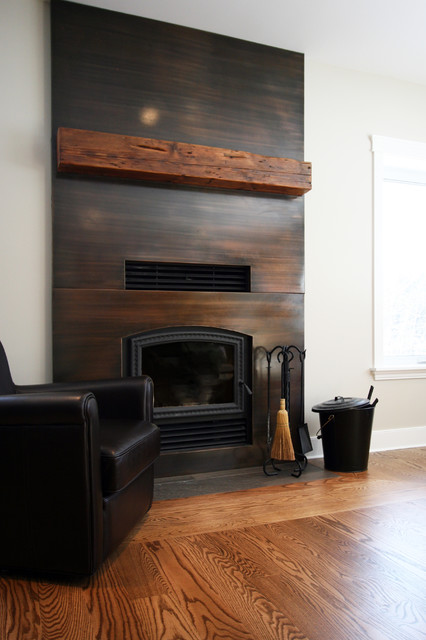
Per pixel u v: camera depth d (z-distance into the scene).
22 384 2.58
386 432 3.47
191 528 2.11
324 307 3.30
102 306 2.66
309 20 2.83
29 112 2.60
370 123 3.45
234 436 2.98
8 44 2.57
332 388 3.32
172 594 1.57
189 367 2.94
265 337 3.02
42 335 2.62
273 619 1.43
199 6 2.69
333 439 2.90
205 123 2.90
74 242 2.61
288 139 3.11
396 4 2.69
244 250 2.98
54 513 1.60
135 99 2.75
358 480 2.75
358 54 3.20
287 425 2.83
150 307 2.75
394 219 3.71
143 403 2.21
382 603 1.52
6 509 1.63
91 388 2.24
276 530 2.07
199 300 2.86
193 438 2.88
